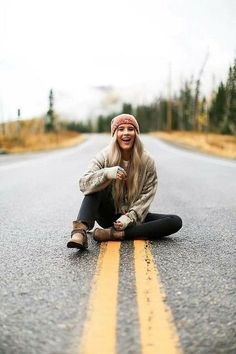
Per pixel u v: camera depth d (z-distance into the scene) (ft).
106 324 6.57
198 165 51.03
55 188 28.12
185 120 262.88
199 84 187.62
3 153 90.17
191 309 7.18
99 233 12.32
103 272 9.32
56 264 10.07
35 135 168.66
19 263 10.25
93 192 11.89
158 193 25.36
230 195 24.49
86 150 100.07
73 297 7.80
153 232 12.51
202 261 10.30
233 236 13.37
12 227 15.05
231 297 7.79
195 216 17.37
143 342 5.97
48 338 6.13
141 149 12.55
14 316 6.96
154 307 7.26
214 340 6.02
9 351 5.76
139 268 9.61
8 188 27.96
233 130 179.22
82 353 5.70
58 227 14.98
